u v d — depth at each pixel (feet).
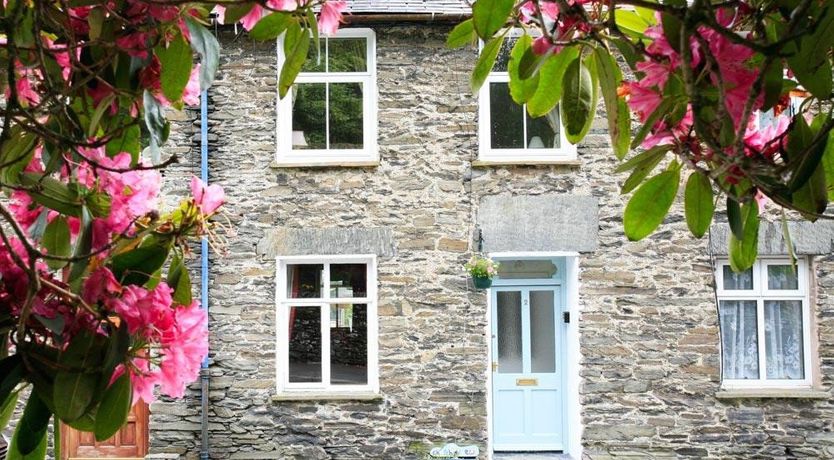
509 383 31.30
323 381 29.53
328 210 29.22
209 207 5.53
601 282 29.35
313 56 29.89
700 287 29.27
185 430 28.76
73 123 5.55
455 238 29.25
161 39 5.35
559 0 5.18
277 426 28.89
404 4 28.63
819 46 4.75
